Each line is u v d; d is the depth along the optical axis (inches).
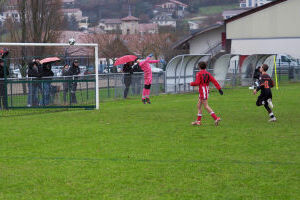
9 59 1291.8
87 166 571.2
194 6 7667.3
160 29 4197.8
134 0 7490.2
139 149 665.6
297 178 513.3
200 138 746.8
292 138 738.2
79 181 509.4
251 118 977.5
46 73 1288.1
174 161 591.8
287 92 1678.2
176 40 3747.5
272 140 722.8
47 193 470.0
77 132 820.6
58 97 1235.9
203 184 494.9
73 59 1520.7
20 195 465.1
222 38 3503.9
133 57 1380.4
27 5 2018.9
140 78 1608.0
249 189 478.0
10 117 1059.3
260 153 632.4
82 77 1362.0
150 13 7460.6
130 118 1005.8
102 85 1469.0
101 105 1352.1
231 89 1967.3
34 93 1208.2
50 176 529.3
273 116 920.9
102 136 776.3
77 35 3302.2
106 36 3198.8
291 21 3078.2
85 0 7445.9
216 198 451.5
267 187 483.5
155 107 1239.5
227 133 791.7
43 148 681.6
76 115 1079.6
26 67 1464.1
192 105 1279.5
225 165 569.9
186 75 1830.7
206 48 3533.5
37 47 1987.0
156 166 568.4
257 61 2150.6
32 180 514.6
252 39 3193.9
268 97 916.6
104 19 6668.3
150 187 486.3
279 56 2942.9
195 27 6865.2
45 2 2037.4
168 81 1763.0
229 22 3250.5
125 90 1555.1
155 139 741.9
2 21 2139.5
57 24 2122.3
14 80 1202.0
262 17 3152.1
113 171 547.5
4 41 2149.4
